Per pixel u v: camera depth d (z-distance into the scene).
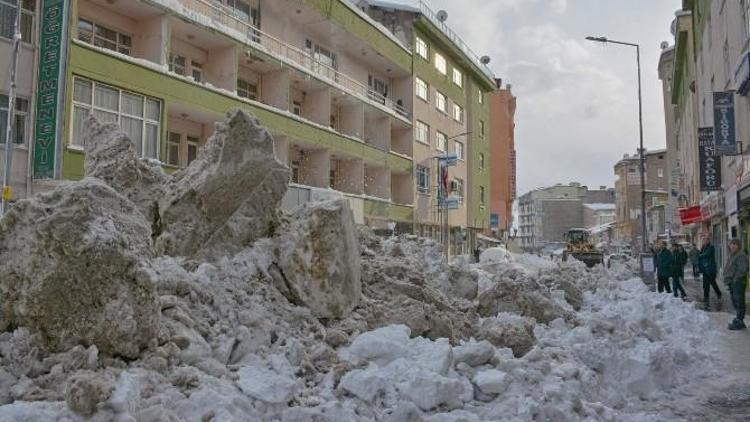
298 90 29.22
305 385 4.70
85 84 17.19
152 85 18.98
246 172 6.59
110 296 4.19
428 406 4.62
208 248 6.40
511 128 59.47
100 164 7.36
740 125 18.94
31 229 4.28
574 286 12.03
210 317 5.11
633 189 82.19
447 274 9.90
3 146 16.08
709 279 17.06
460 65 45.00
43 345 4.16
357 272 6.55
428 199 38.59
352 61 33.78
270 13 27.16
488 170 49.97
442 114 41.44
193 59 22.95
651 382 6.66
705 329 10.78
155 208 7.09
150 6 19.52
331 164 31.84
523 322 7.18
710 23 26.28
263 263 6.25
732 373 7.71
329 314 6.07
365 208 30.80
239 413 3.87
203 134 23.02
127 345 4.17
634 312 9.55
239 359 4.86
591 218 115.12
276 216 7.00
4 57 16.22
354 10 31.05
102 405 3.35
